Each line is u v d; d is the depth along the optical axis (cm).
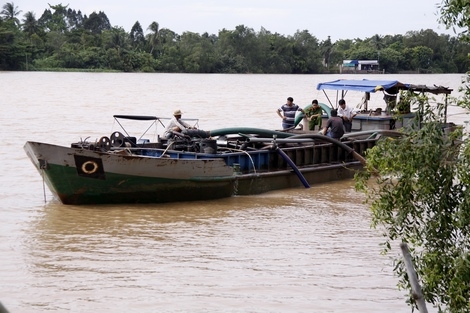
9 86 9344
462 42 921
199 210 2027
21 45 16125
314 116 2998
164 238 1703
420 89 2948
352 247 1639
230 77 14912
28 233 1731
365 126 2964
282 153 2358
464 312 875
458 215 884
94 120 4747
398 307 1260
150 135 3969
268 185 2327
